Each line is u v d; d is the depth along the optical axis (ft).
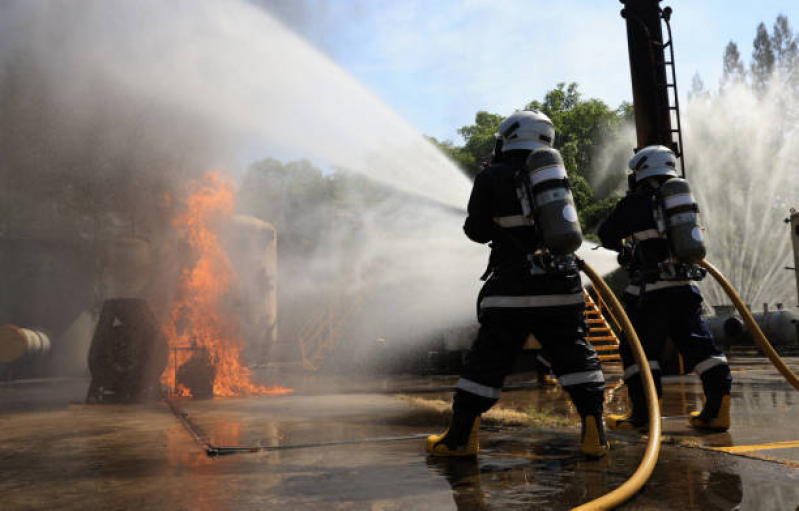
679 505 6.94
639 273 13.32
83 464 9.93
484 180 10.11
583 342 10.12
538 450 10.64
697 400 18.34
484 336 10.09
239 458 10.27
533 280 9.75
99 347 21.53
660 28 28.63
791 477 8.24
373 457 10.18
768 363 39.73
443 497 7.51
